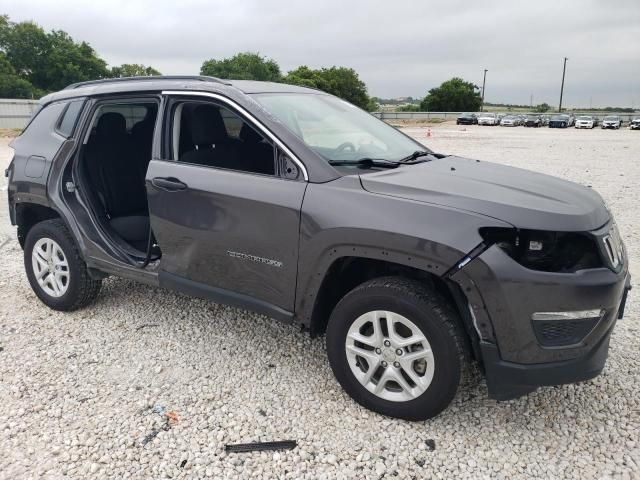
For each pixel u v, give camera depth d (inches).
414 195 110.7
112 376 136.3
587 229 105.7
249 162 146.5
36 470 103.7
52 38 2842.0
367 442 111.6
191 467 104.8
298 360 143.9
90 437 113.3
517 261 103.0
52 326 163.9
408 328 111.0
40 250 172.6
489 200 107.3
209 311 173.9
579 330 104.0
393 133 166.9
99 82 167.5
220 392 129.3
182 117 145.9
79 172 165.0
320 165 121.0
